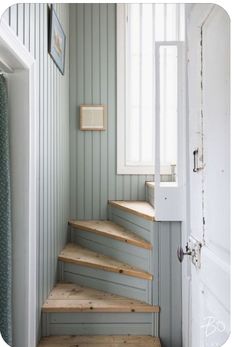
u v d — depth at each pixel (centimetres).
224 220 99
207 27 116
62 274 217
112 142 275
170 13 271
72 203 273
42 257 175
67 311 176
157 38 274
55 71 211
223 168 99
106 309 178
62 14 234
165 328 179
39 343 168
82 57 273
